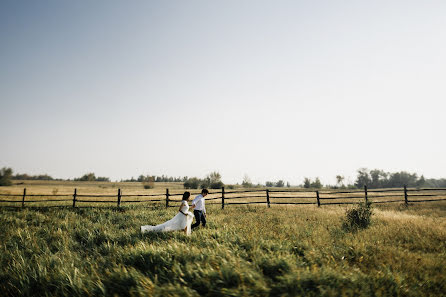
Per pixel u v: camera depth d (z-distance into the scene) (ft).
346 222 28.27
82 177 329.31
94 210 44.60
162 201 60.59
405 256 16.72
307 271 12.71
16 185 201.46
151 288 11.45
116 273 13.50
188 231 24.43
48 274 14.66
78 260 17.08
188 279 12.67
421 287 12.60
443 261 15.92
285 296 10.71
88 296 11.95
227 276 12.22
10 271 15.51
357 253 17.28
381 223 28.78
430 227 25.21
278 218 33.30
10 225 32.94
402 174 278.05
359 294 11.19
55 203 57.67
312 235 22.66
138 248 17.17
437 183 339.98
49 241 24.22
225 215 36.78
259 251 16.35
